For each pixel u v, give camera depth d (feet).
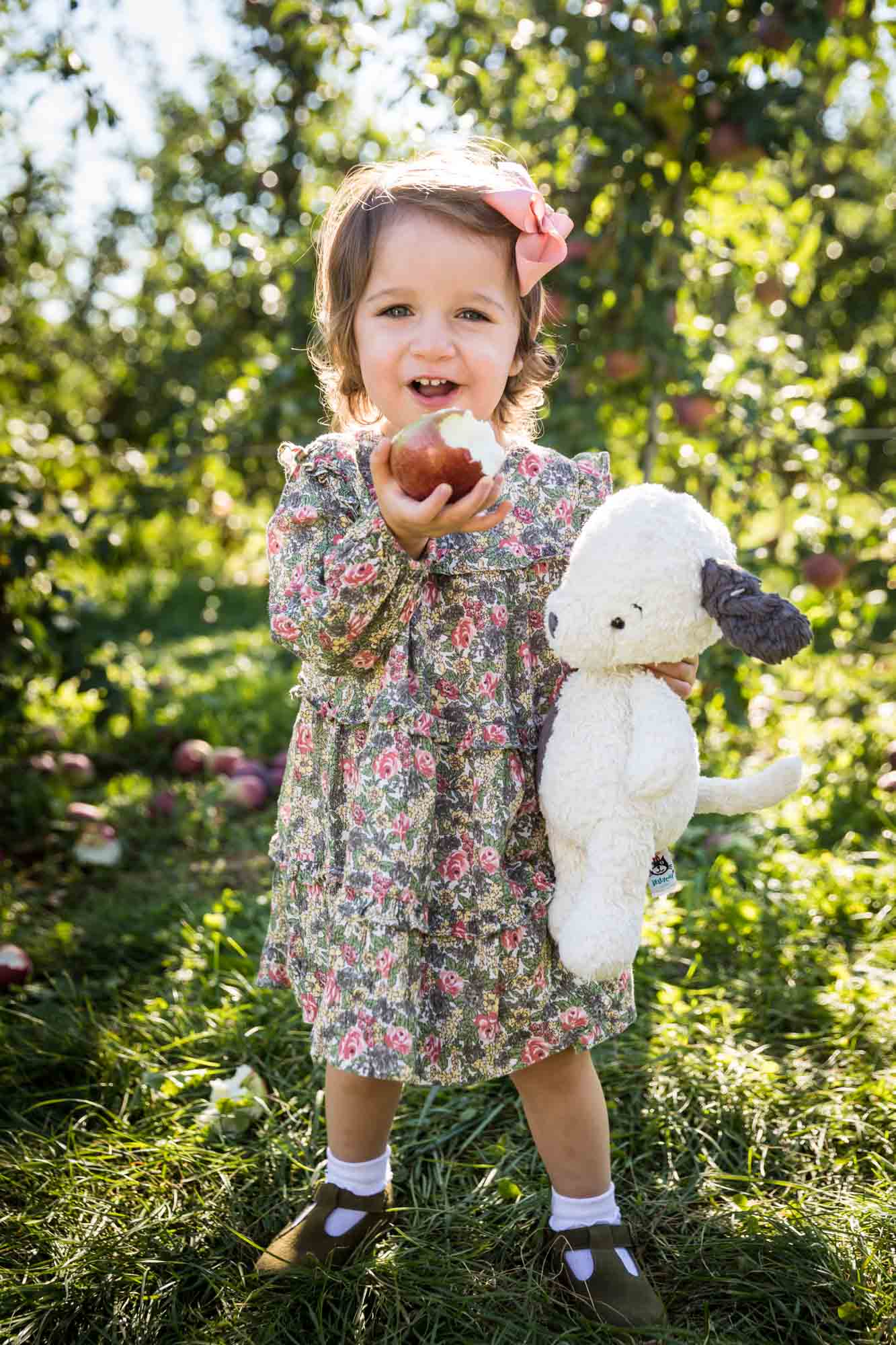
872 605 13.50
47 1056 7.88
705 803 5.76
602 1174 5.78
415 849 5.16
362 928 5.12
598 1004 5.58
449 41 13.35
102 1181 6.57
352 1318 5.55
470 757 5.34
